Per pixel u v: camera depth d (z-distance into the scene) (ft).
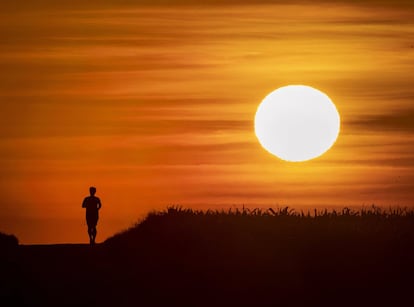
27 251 383.45
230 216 384.06
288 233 361.92
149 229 382.83
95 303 323.98
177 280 343.05
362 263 343.67
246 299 330.95
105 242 394.11
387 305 327.47
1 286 335.06
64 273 351.46
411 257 344.28
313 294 333.21
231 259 350.43
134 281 344.28
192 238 365.40
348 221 377.91
